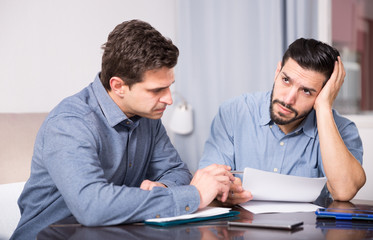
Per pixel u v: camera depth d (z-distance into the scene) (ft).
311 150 5.12
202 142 10.11
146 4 9.49
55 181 3.48
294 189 4.08
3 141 6.29
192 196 3.45
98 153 4.00
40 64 7.44
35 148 4.00
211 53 9.93
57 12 7.68
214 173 3.83
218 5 9.81
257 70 9.45
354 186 4.51
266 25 9.21
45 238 2.84
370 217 3.40
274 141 5.21
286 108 4.51
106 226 3.20
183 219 3.28
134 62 3.64
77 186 3.30
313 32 8.87
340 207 3.98
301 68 4.38
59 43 7.72
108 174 4.17
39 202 4.11
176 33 10.39
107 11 8.57
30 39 7.29
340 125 5.12
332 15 9.34
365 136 7.26
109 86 4.00
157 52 3.63
